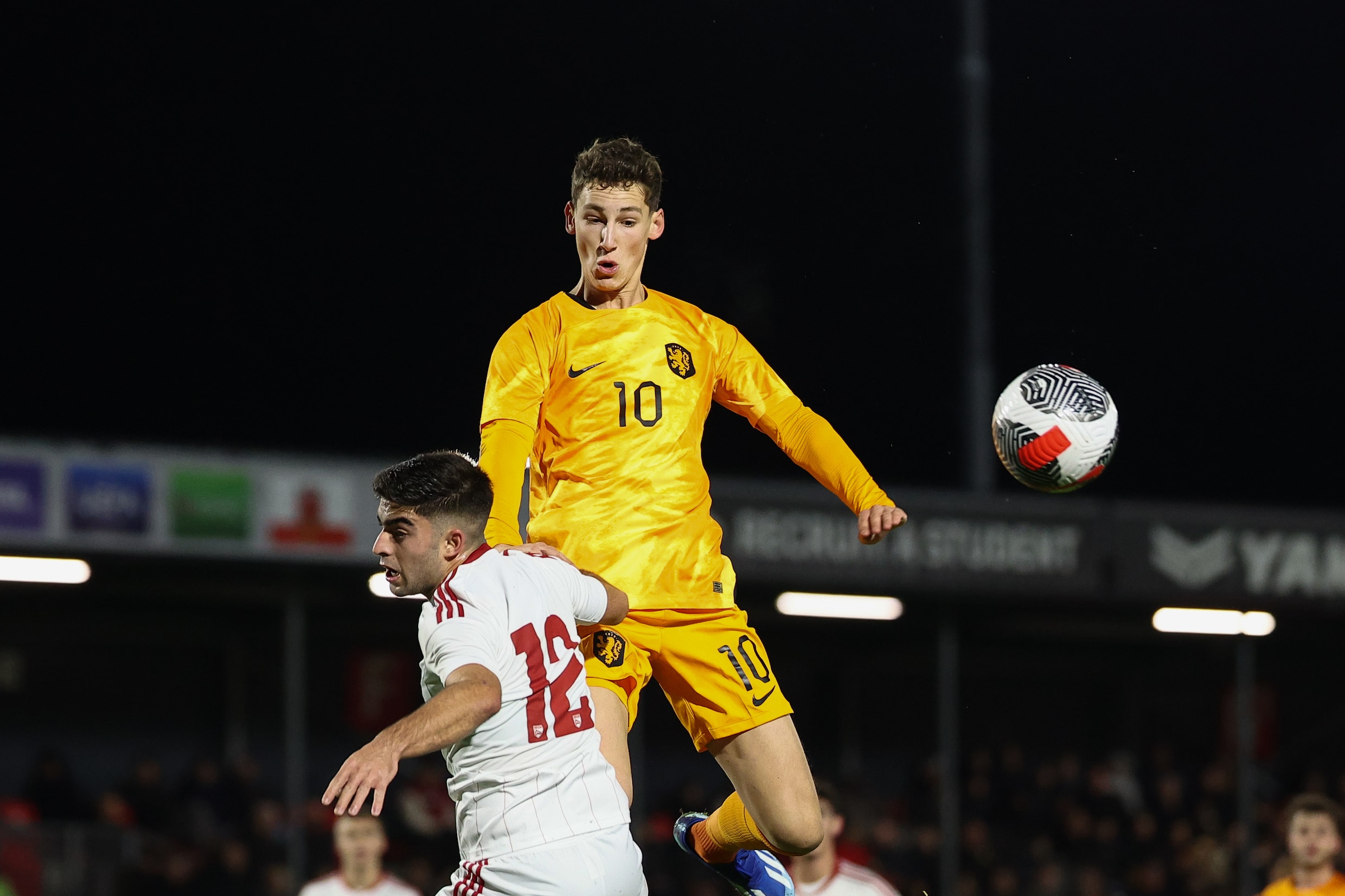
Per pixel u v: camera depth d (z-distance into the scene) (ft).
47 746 169.78
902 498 165.89
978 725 196.24
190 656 176.35
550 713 47.57
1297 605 176.04
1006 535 168.14
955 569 165.99
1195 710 201.98
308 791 177.68
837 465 58.29
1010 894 169.37
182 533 142.72
